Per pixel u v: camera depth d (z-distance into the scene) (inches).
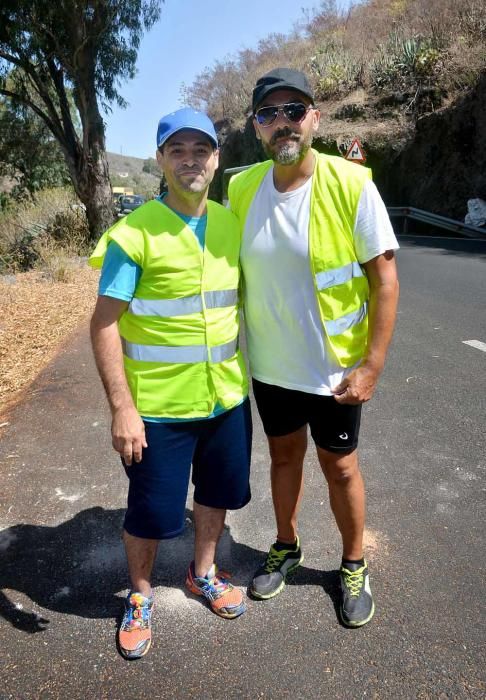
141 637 91.8
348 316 92.1
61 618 99.6
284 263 90.0
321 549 114.7
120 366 86.6
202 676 87.3
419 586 103.0
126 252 83.7
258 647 92.2
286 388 95.9
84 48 617.6
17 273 490.6
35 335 280.8
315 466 145.6
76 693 85.2
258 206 92.3
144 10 642.2
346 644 91.8
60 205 687.1
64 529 123.6
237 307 96.7
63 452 156.9
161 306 88.1
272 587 102.6
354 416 95.1
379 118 787.4
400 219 740.0
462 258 446.0
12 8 580.4
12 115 890.7
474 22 741.9
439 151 706.8
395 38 848.9
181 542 119.7
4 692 85.5
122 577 109.5
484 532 116.9
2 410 190.2
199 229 88.9
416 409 173.9
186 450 92.8
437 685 83.9
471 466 141.6
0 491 138.4
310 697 83.0
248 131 1047.0
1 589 106.7
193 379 90.4
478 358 214.8
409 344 235.3
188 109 85.6
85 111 634.2
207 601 102.3
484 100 650.2
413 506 126.5
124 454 86.3
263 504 130.4
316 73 922.7
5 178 1190.9
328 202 86.9
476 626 93.8
